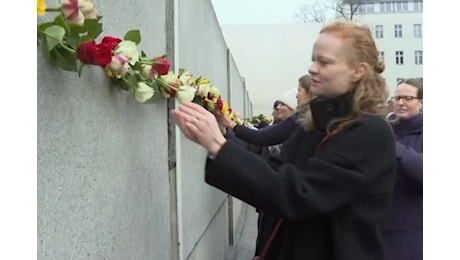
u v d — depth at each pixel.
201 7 2.97
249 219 7.43
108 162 1.15
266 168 1.09
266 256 1.30
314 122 1.29
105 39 1.02
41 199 0.79
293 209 1.08
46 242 0.81
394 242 1.78
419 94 2.05
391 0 24.80
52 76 0.84
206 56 3.24
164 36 1.92
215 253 3.50
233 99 6.11
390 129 1.19
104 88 1.12
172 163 1.95
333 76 1.20
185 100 1.42
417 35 24.48
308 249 1.18
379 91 1.22
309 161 1.13
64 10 0.81
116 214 1.21
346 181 1.08
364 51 1.20
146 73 1.24
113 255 1.18
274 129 2.58
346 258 1.10
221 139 1.11
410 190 1.79
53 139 0.84
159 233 1.72
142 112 1.50
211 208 3.28
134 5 1.44
